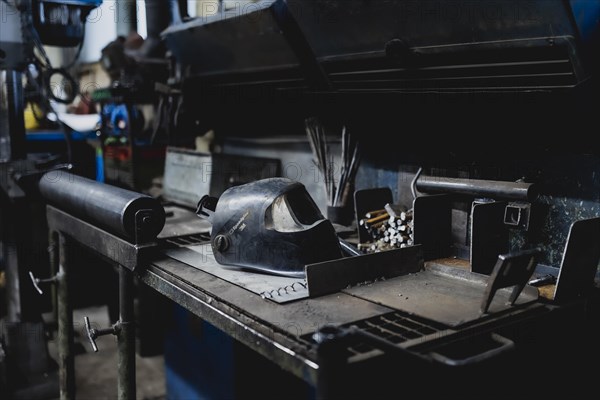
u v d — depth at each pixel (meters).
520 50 1.59
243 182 2.70
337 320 1.40
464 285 1.66
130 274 2.11
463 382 1.44
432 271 1.80
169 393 2.92
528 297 1.53
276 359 1.31
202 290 1.64
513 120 1.83
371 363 1.21
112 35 4.48
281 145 2.73
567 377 1.63
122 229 1.93
